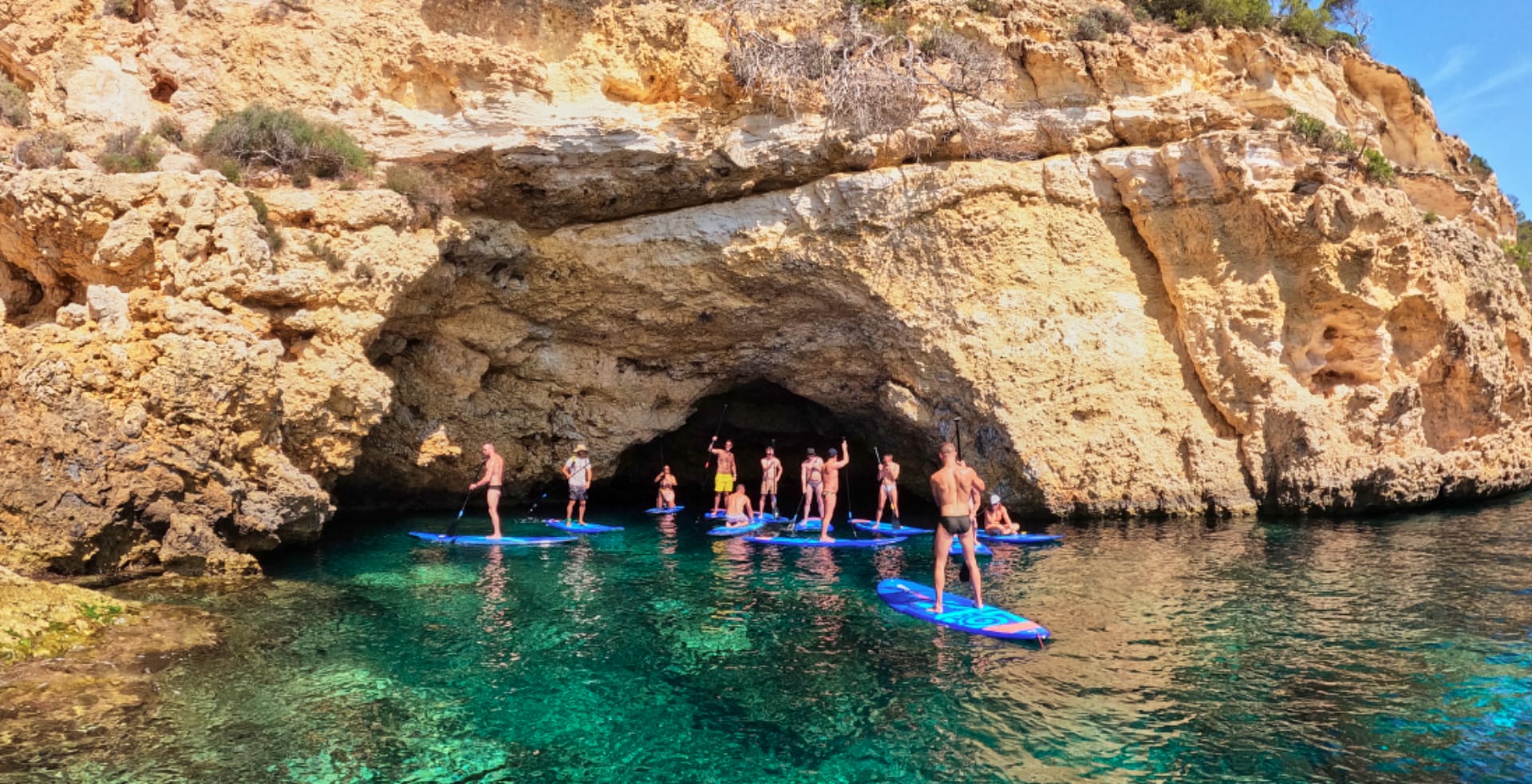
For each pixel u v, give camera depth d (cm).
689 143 1681
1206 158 1764
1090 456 1788
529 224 1797
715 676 813
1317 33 2100
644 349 2000
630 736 683
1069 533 1627
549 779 611
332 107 1590
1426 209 2155
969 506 1042
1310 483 1728
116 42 1528
